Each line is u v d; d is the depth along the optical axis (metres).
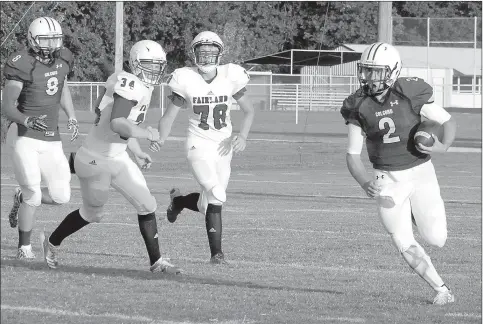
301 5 108.38
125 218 22.47
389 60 12.25
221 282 13.95
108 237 19.12
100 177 14.82
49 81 16.20
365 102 12.58
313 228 20.58
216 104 16.19
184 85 16.11
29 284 13.58
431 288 13.66
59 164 16.58
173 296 12.75
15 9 48.62
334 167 41.72
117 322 11.14
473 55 101.25
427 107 12.44
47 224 21.31
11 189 30.25
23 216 16.30
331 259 16.31
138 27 89.81
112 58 85.88
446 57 101.56
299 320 11.24
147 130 14.28
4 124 36.53
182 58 94.44
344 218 22.52
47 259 15.05
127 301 12.38
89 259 16.20
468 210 24.56
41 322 11.11
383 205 12.59
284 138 56.28
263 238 18.97
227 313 11.63
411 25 102.69
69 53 16.69
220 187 15.93
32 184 16.19
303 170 40.12
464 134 60.41
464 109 88.19
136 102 14.45
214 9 94.19
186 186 31.64
